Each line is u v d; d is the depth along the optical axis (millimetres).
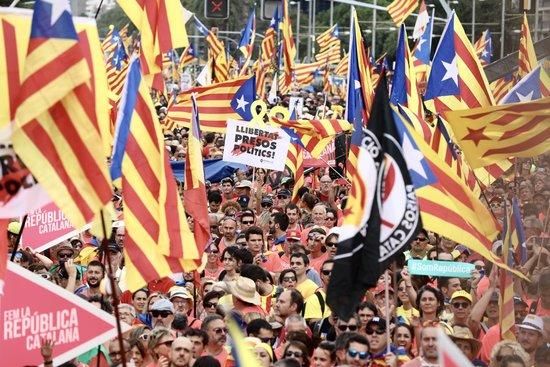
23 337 21422
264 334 26641
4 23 21438
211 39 76312
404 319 27500
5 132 20953
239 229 41000
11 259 23844
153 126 23844
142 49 36188
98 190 20250
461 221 23828
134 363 25672
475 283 31000
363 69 40594
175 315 28203
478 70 37375
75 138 20219
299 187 46688
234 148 42844
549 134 30031
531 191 46219
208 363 23562
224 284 30219
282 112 46844
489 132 30188
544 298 27969
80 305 21609
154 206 23734
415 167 23484
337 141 54750
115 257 34688
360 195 20266
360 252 20172
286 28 78500
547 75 46438
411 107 37469
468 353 25156
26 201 20844
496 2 147000
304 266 30828
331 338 27109
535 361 24906
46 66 19766
